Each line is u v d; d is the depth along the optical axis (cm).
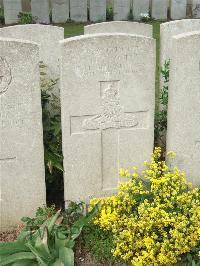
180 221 189
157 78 335
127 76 198
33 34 237
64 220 203
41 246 184
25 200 211
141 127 210
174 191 196
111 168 216
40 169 206
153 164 207
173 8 520
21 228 214
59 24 507
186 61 197
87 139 207
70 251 186
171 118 209
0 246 183
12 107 192
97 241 195
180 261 189
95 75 195
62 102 197
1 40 182
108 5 551
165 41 255
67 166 210
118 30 260
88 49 190
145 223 188
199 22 254
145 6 514
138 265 182
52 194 233
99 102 201
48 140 221
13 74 187
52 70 244
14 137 198
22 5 542
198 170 220
